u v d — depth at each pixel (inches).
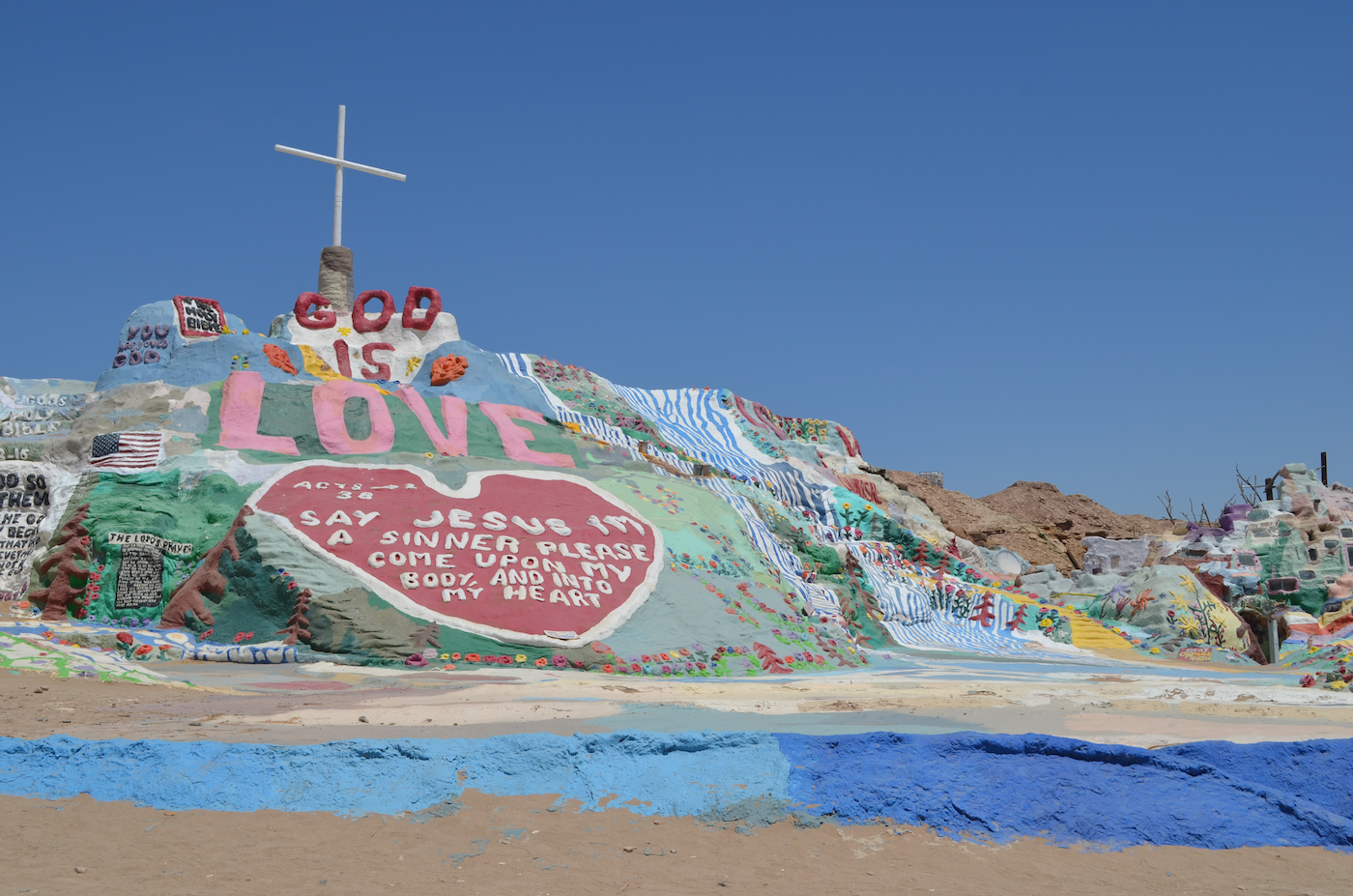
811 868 392.5
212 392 1528.1
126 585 1208.8
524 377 1961.1
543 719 613.3
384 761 448.8
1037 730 578.9
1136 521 3152.1
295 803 422.3
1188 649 1673.2
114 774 432.1
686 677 1085.8
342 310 1831.9
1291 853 417.1
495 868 380.2
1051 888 380.2
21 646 759.7
